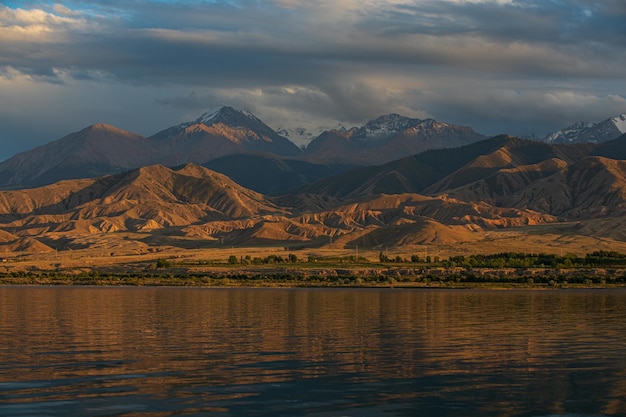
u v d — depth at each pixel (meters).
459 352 75.94
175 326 100.19
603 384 60.28
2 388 57.97
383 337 88.06
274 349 77.75
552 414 51.50
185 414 50.75
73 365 67.75
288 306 137.50
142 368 66.25
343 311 125.25
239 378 61.94
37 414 50.44
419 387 58.84
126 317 113.69
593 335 90.31
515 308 132.38
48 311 125.12
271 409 52.06
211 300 154.88
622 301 152.00
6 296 170.62
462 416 50.72
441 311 125.75
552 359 71.62
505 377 62.84
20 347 79.12
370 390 57.75
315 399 54.78
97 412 51.06
